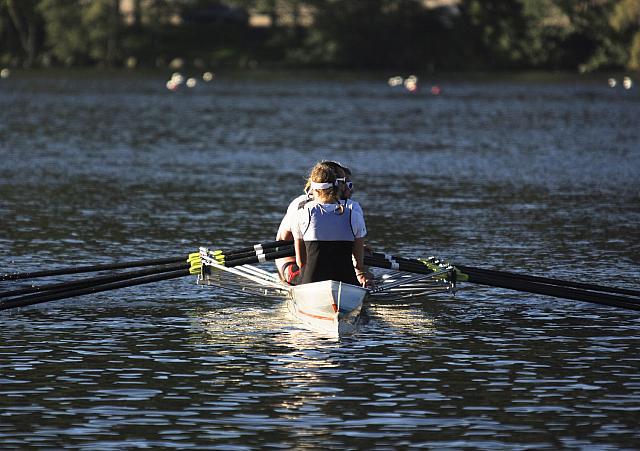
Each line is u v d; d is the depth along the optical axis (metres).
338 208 50.44
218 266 52.88
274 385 41.34
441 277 52.81
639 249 72.44
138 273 52.72
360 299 49.34
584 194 102.94
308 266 50.78
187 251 69.88
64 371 43.00
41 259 66.62
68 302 55.72
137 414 37.94
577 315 53.75
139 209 88.56
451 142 166.62
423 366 44.06
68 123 197.88
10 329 49.69
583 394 40.47
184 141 162.12
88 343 47.38
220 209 89.25
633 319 53.03
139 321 51.66
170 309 54.38
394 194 100.94
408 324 51.41
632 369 43.91
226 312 53.78
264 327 50.50
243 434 36.00
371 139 170.50
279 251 53.66
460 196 100.06
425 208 91.38
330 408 38.69
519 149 154.75
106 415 37.78
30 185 103.56
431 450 34.62
